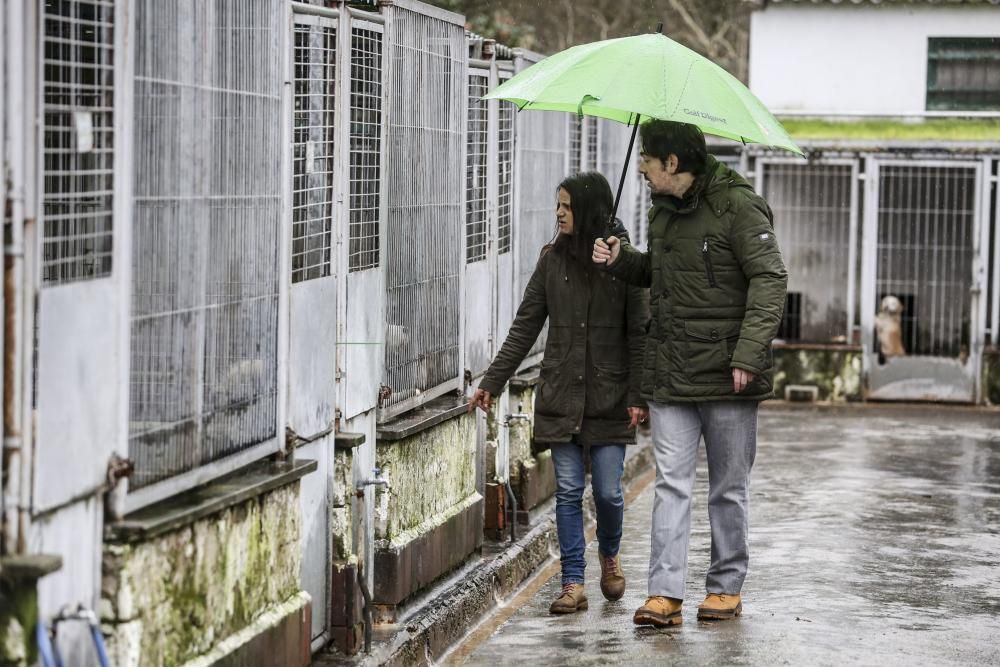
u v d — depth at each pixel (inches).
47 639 324.5
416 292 623.8
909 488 987.9
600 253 597.3
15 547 317.7
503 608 674.8
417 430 595.8
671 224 584.7
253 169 438.6
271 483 440.1
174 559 382.0
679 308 583.5
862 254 1587.1
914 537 815.1
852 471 1066.1
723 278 579.5
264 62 445.1
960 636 596.1
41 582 327.6
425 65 624.4
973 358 1567.4
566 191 616.1
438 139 649.6
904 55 1696.6
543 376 628.1
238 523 422.6
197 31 398.6
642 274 610.5
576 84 566.3
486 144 754.2
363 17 539.8
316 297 497.7
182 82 390.9
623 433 626.5
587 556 773.9
